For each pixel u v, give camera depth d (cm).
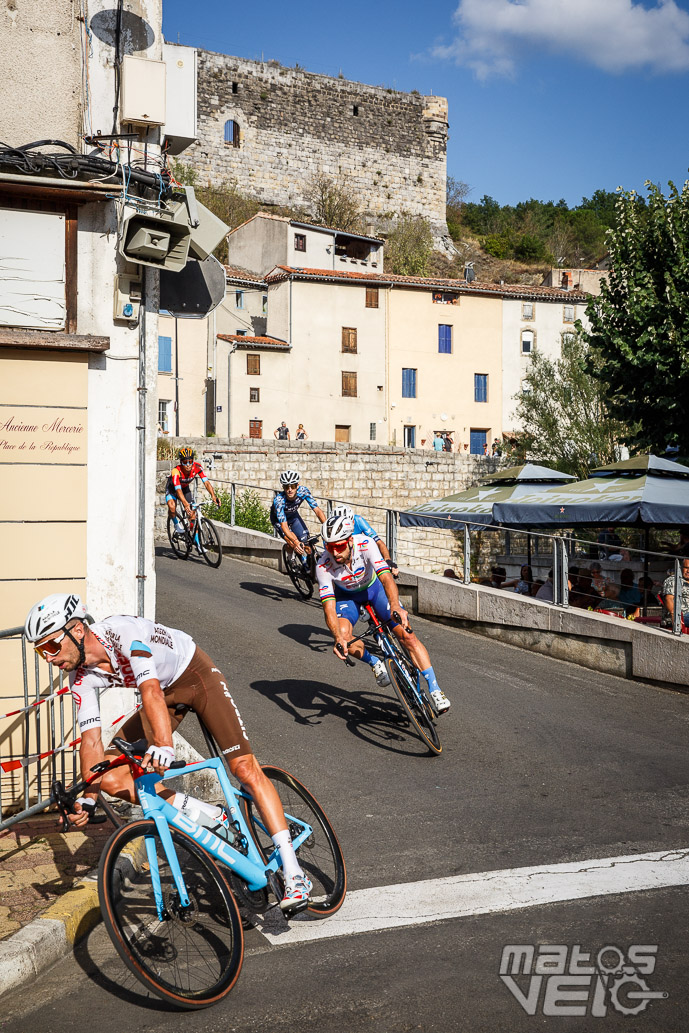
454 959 390
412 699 691
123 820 390
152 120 613
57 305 600
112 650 400
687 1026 334
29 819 566
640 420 2234
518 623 1094
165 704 391
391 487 3531
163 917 362
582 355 3366
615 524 1500
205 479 1628
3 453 589
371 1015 347
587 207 12450
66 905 426
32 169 579
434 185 7944
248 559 1711
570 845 522
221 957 372
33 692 593
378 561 677
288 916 402
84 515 604
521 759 687
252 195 7100
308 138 7362
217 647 1009
